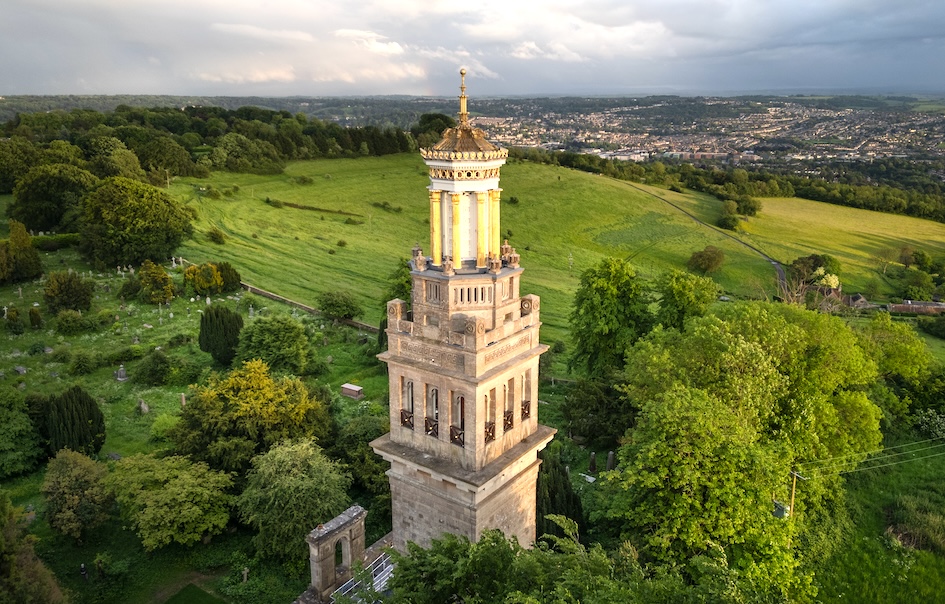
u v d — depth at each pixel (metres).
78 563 45.03
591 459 55.38
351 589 34.16
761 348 47.56
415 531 29.33
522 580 23.22
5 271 99.12
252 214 153.88
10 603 32.56
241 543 47.69
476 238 26.14
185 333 86.12
